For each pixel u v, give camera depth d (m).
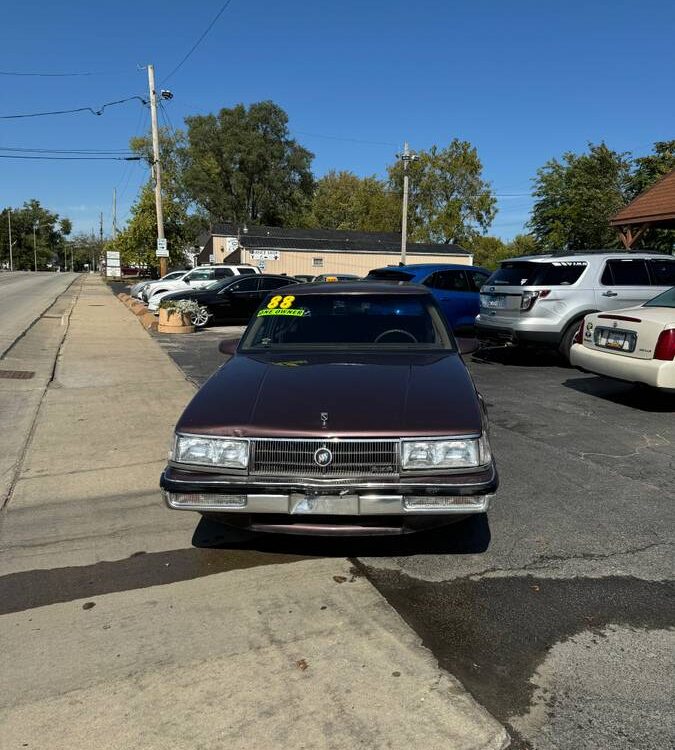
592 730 2.17
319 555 3.51
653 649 2.63
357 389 3.32
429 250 47.09
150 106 28.25
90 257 154.12
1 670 2.54
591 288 9.10
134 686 2.42
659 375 6.16
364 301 4.65
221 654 2.62
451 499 2.89
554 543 3.62
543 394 7.64
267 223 67.69
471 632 2.76
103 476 4.85
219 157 65.19
